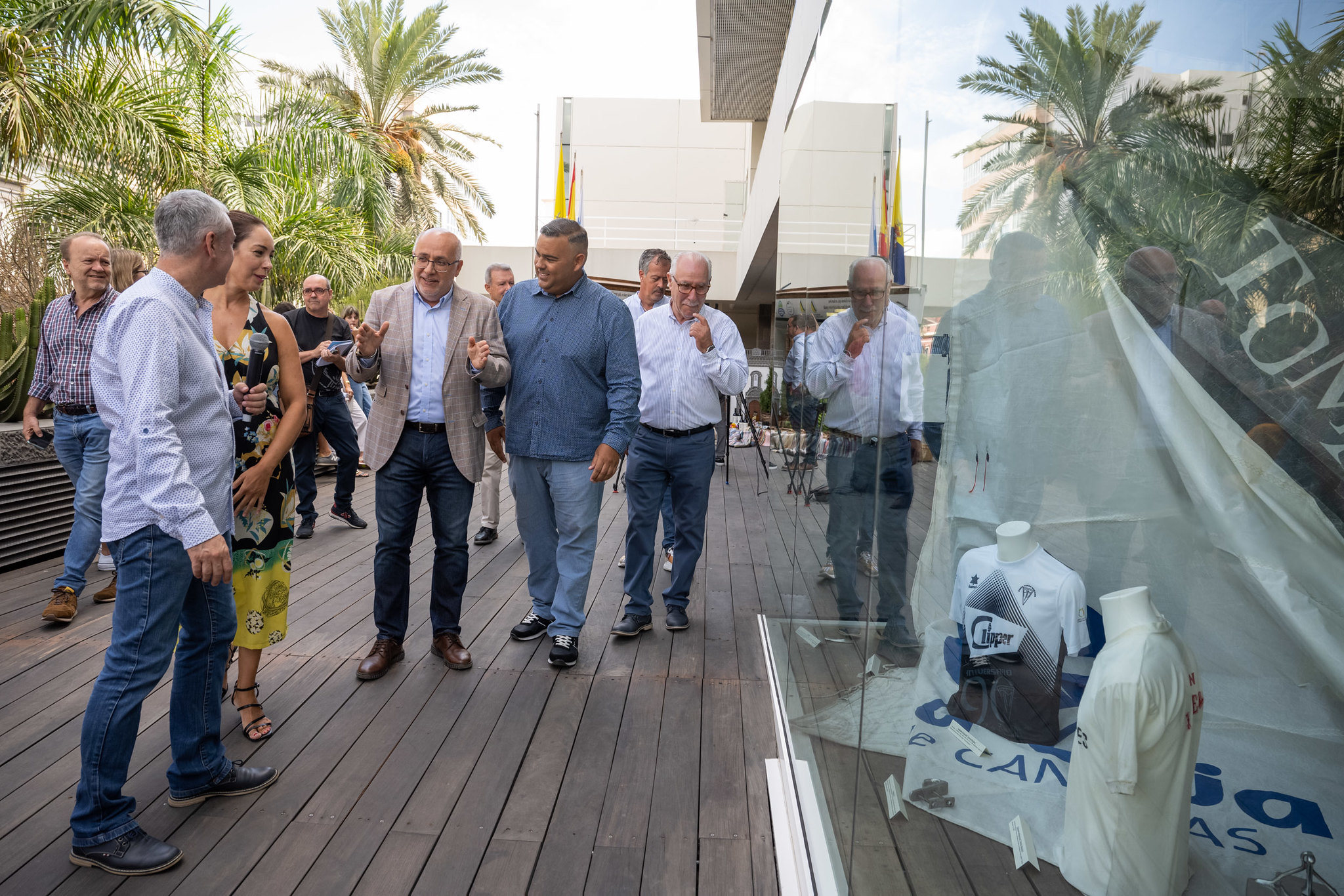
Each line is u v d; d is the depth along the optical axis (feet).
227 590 7.22
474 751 8.41
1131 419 2.27
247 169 32.60
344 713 9.18
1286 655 1.98
